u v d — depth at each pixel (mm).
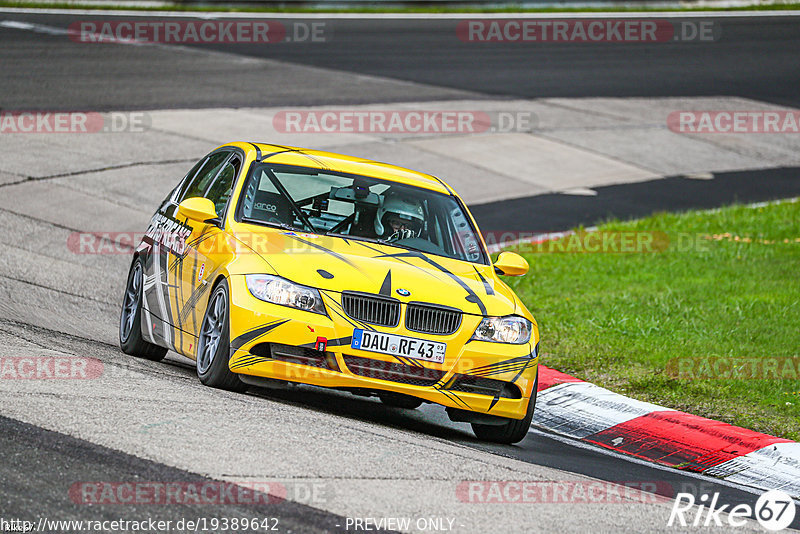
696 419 28953
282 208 27453
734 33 135875
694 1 151500
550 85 102125
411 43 115688
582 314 41625
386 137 76938
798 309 42406
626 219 64438
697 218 63250
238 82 89688
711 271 49875
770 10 154750
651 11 146625
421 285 24984
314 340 23766
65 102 75812
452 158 74125
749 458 27016
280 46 107875
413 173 31031
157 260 30094
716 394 32156
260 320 23984
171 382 24547
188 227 28750
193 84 86938
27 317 32531
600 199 69312
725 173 80562
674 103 100312
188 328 27078
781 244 56500
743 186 76812
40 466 17484
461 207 29922
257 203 27500
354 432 22203
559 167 76500
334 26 122250
